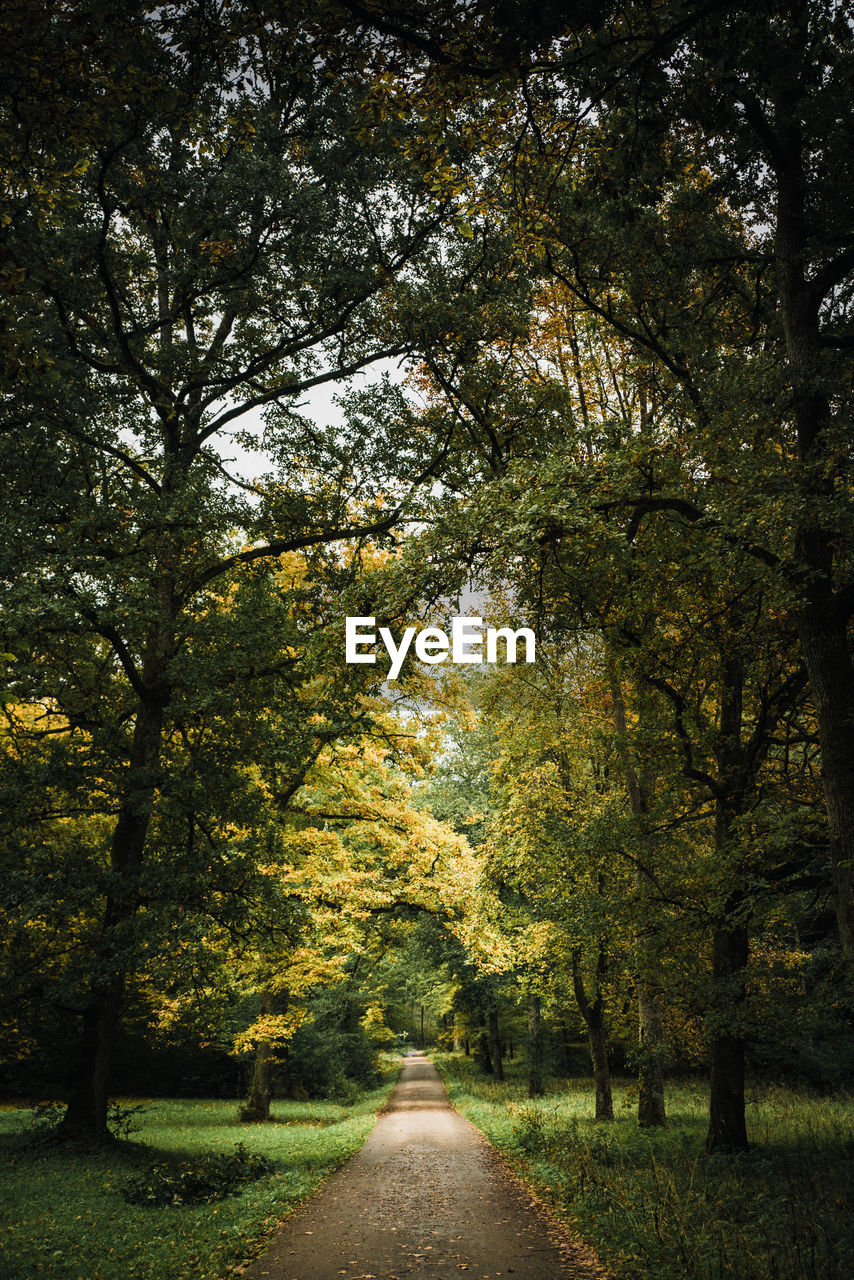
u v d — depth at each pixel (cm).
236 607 1528
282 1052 3038
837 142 948
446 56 583
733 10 623
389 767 2019
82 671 1541
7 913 1222
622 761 1535
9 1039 1498
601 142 750
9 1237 786
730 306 1260
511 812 1867
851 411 933
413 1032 8600
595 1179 1021
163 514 1351
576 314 1619
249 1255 776
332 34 605
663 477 976
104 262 1368
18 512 1253
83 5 568
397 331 1491
